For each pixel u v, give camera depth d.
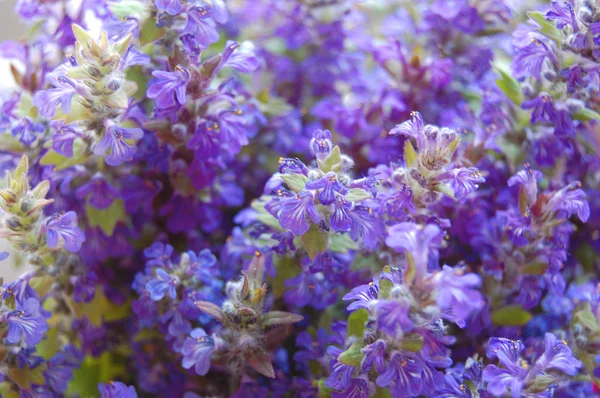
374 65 0.33
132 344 0.27
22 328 0.24
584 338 0.25
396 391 0.23
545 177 0.28
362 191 0.24
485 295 0.26
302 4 0.31
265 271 0.25
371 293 0.23
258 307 0.24
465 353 0.26
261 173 0.30
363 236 0.24
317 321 0.27
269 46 0.31
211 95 0.26
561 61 0.26
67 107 0.24
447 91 0.30
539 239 0.26
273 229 0.26
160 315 0.26
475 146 0.27
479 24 0.30
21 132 0.26
